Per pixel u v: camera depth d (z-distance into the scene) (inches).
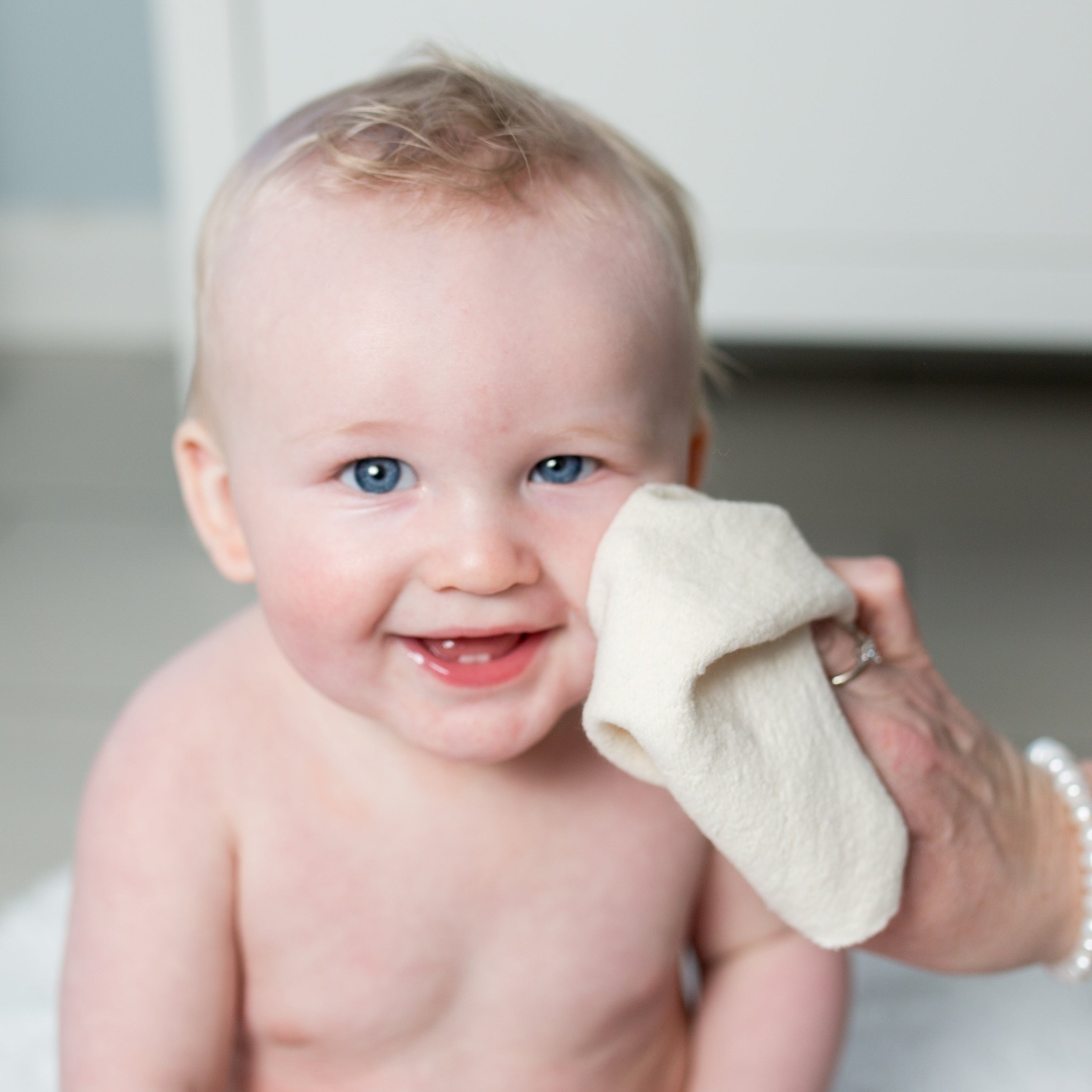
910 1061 36.0
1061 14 66.0
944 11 66.3
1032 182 68.5
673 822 28.1
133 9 98.3
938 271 70.2
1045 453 79.6
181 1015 26.2
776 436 82.0
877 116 68.1
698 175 69.2
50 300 103.2
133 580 67.1
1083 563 66.6
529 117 25.0
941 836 26.2
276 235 23.5
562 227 23.0
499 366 21.8
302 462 22.6
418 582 22.4
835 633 26.3
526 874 27.4
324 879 26.9
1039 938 28.2
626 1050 29.4
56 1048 34.3
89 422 87.0
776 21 66.6
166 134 100.5
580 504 23.0
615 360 22.6
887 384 91.7
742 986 30.6
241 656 28.0
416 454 22.1
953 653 58.9
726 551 23.2
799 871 22.7
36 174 101.4
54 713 55.8
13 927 39.5
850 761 23.8
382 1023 27.8
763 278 70.8
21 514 73.6
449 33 64.4
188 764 26.8
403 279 22.1
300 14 63.4
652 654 21.6
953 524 70.1
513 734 23.4
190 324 66.0
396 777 26.7
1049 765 28.9
